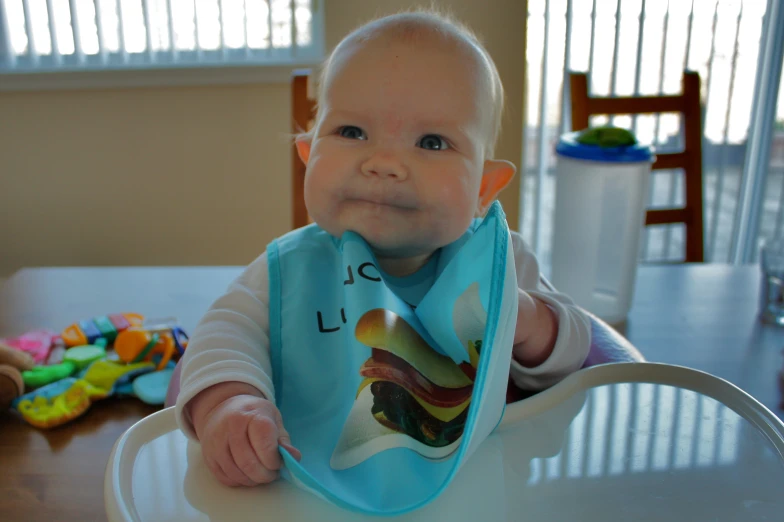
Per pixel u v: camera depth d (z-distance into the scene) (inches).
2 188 77.5
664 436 18.5
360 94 20.3
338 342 20.4
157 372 27.8
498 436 18.5
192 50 74.9
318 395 19.5
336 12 70.8
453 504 15.6
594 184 36.6
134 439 18.0
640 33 74.5
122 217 78.5
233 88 73.5
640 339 34.0
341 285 21.6
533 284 26.5
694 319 36.4
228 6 73.2
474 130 21.2
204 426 17.1
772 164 80.7
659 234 85.4
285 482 16.3
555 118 77.8
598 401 20.4
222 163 76.3
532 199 81.1
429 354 18.3
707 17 74.8
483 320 16.5
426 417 17.1
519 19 69.1
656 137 80.1
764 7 75.4
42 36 74.2
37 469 21.7
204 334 20.3
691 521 15.2
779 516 15.4
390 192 19.9
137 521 15.0
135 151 76.0
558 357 22.7
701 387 21.0
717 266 44.7
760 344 33.5
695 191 54.9
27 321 34.8
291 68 72.2
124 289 39.1
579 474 16.8
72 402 25.3
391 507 15.0
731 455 17.6
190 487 16.2
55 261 80.3
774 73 77.4
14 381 25.5
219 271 42.1
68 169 76.7
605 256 37.2
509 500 15.8
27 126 75.0
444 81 20.5
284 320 21.4
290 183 76.5
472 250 16.6
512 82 70.9
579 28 74.0
